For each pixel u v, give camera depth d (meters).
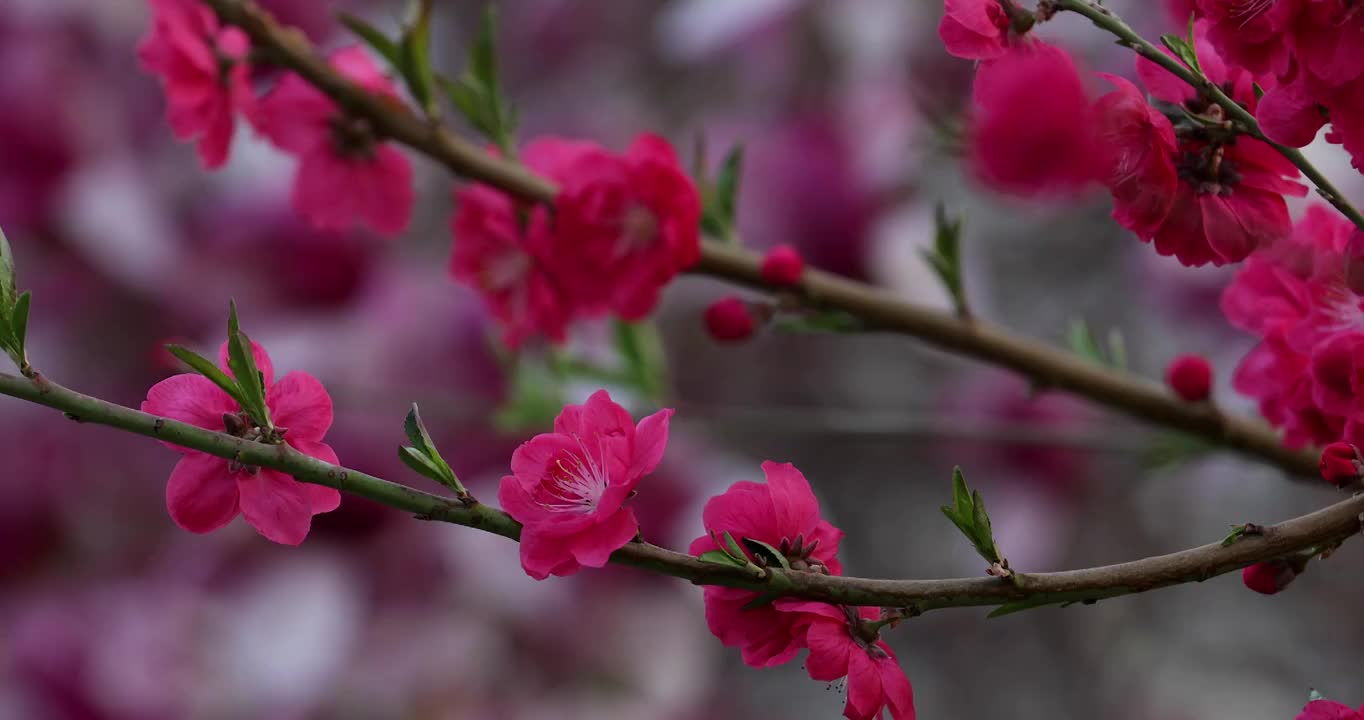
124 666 1.69
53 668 1.68
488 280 1.34
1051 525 2.06
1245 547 1.10
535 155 1.35
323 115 1.32
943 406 2.13
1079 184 1.06
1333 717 1.11
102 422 1.10
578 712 1.78
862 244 1.95
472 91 1.33
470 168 1.32
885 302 1.34
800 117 2.07
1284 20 1.09
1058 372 1.34
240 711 1.69
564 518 1.11
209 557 1.77
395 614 1.76
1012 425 2.04
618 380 1.55
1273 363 1.18
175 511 1.11
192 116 1.30
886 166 1.95
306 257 1.88
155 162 1.90
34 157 1.82
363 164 1.33
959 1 1.11
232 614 1.73
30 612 1.71
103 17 1.90
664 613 1.85
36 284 1.84
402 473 1.78
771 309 1.33
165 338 1.88
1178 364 1.33
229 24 1.29
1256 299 1.18
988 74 1.08
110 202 1.84
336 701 1.71
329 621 1.72
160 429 1.10
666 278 1.30
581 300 1.32
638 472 1.11
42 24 1.85
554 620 1.81
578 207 1.30
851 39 2.04
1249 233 1.13
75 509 1.80
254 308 1.88
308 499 1.12
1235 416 1.34
